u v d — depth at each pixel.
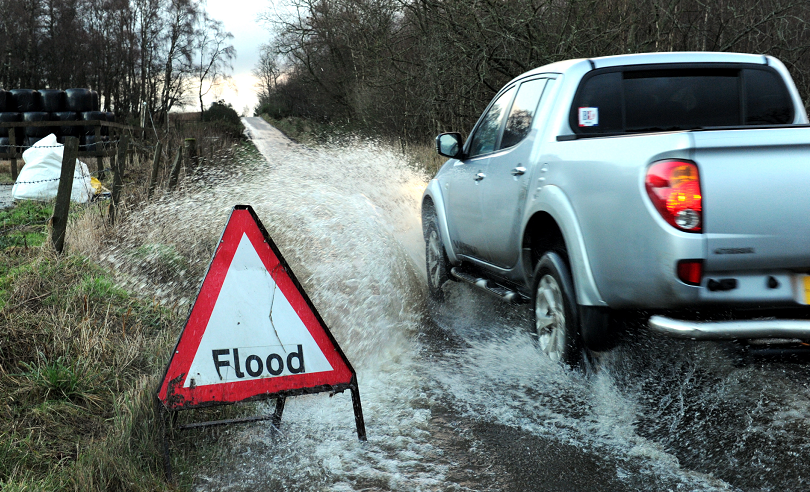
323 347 3.17
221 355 3.01
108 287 5.20
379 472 2.94
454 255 5.63
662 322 3.17
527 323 5.08
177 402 2.92
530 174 4.16
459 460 3.04
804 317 3.15
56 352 3.82
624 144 3.33
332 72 32.38
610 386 3.77
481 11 15.15
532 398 3.75
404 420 3.48
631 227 3.21
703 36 14.41
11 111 21.12
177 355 2.94
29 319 4.23
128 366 3.90
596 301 3.51
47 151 10.75
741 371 3.95
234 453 3.12
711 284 3.03
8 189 13.17
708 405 3.55
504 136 4.88
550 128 4.11
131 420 3.06
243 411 3.54
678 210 3.02
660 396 3.69
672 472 2.88
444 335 5.04
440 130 20.77
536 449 3.13
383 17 23.25
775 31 13.22
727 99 4.23
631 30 14.63
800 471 2.84
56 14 60.19
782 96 4.30
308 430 3.36
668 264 3.04
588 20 14.52
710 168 3.03
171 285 5.81
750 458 2.97
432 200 6.07
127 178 13.55
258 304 3.09
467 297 5.93
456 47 16.08
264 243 3.11
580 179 3.60
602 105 4.10
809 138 3.09
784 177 3.05
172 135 22.52
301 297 3.15
